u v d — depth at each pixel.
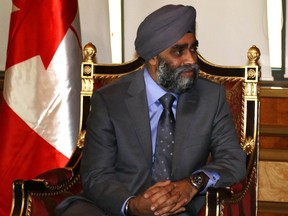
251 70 4.17
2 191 4.70
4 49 5.39
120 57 5.26
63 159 4.66
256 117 4.15
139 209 3.28
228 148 3.67
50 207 3.64
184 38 3.52
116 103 3.69
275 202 5.12
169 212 3.26
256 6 5.00
